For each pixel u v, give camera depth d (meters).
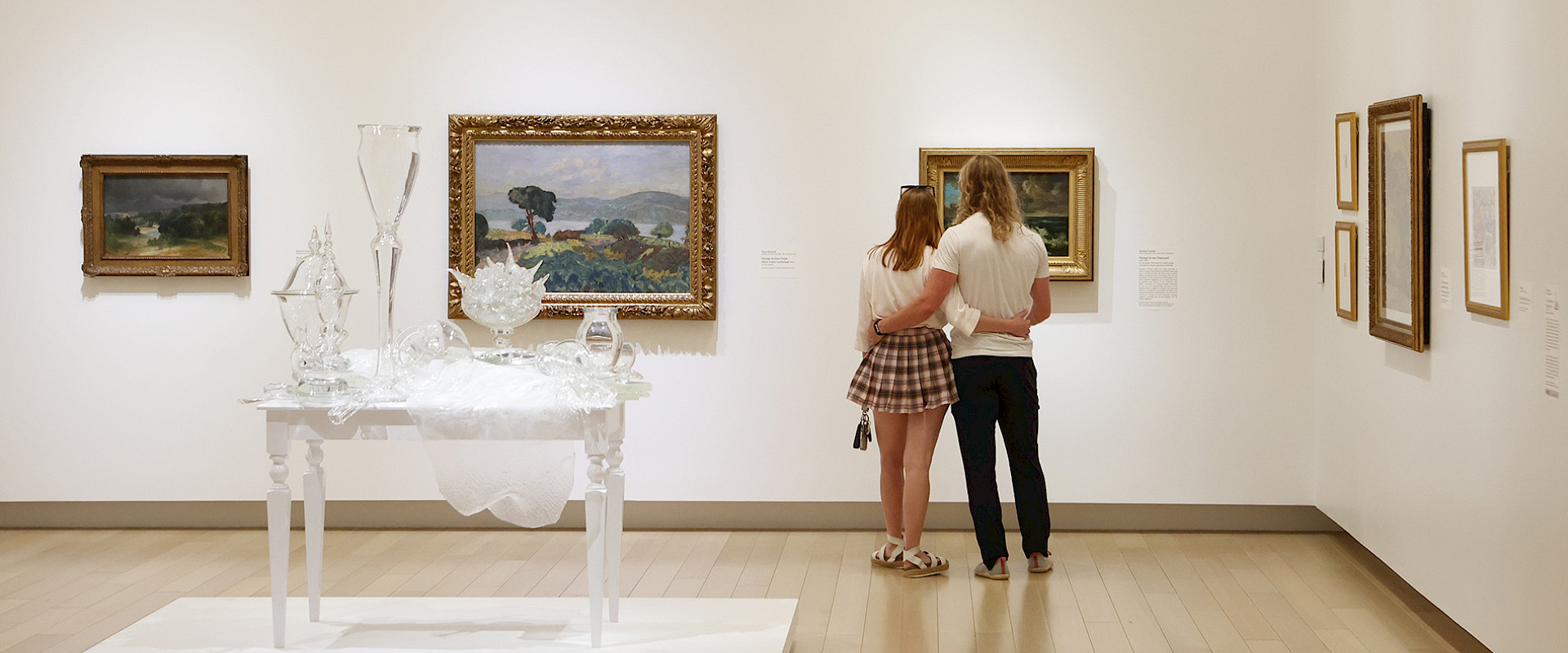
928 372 4.95
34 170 5.94
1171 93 5.78
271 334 5.97
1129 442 5.89
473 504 3.94
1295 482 5.86
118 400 6.02
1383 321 4.81
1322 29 5.66
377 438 3.87
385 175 3.99
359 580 5.09
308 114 5.91
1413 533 4.55
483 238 5.92
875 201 5.86
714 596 4.85
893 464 5.19
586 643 3.99
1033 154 5.74
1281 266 5.80
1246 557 5.41
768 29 5.84
